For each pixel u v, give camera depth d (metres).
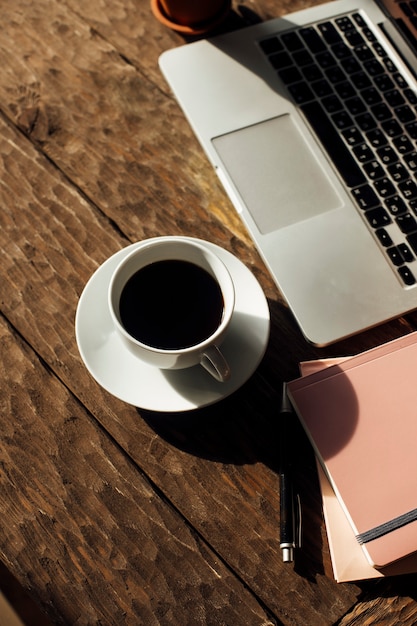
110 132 0.73
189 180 0.71
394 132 0.70
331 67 0.73
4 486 0.59
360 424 0.57
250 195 0.68
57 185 0.70
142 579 0.57
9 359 0.63
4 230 0.68
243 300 0.61
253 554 0.57
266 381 0.63
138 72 0.76
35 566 0.57
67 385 0.63
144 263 0.58
